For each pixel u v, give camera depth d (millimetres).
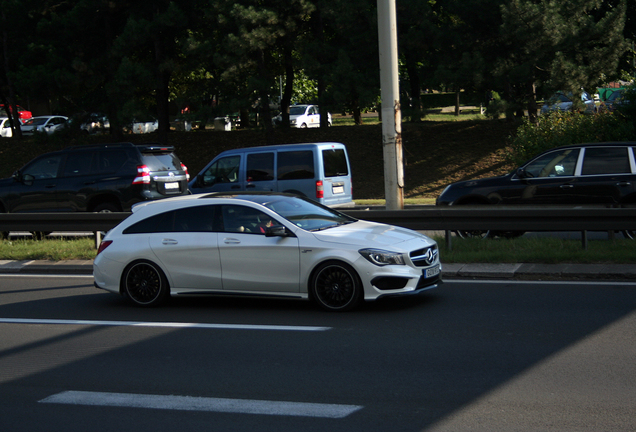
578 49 25641
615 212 10758
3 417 5332
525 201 13922
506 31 24547
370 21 25984
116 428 5004
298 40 28344
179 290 9266
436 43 26391
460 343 6816
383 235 8664
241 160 17438
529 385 5484
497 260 10898
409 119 27031
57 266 12867
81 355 7074
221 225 9133
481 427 4684
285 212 9055
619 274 9609
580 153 13594
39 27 30766
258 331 7723
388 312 8344
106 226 13820
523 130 22922
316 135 31906
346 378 5902
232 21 27391
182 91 39656
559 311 7941
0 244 14922
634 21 31531
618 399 5094
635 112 21297
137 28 28125
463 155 27953
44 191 16953
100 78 30094
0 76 37719
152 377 6207
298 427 4859
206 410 5285
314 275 8547
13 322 8797
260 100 28609
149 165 16641
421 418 4906
